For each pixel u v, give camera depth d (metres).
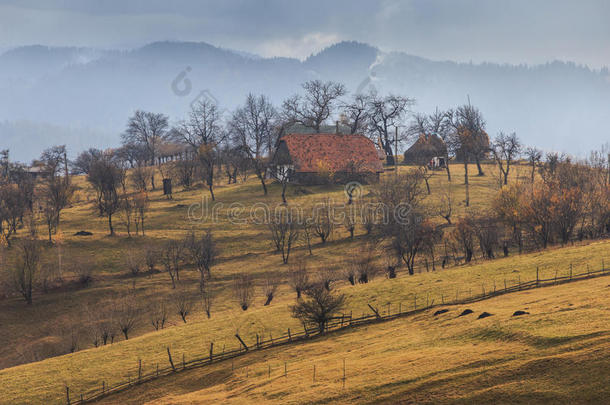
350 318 93.56
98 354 96.81
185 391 75.62
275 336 94.19
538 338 59.44
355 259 149.75
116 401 76.38
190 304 138.75
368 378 59.81
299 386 62.03
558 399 46.66
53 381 84.81
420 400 51.59
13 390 82.12
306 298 120.00
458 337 68.38
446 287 104.00
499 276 105.00
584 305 69.81
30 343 124.19
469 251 144.88
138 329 129.00
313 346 83.25
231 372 79.00
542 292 86.25
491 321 70.94
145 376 83.56
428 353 64.00
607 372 48.22
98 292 153.88
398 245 147.00
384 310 96.62
